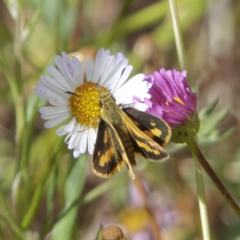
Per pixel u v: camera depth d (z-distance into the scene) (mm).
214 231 260
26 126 209
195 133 184
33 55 276
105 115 185
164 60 274
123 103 189
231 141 285
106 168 184
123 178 255
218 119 215
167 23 281
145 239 259
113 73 192
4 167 281
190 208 258
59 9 271
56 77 190
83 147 190
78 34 283
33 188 239
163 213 261
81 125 191
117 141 183
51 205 206
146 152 181
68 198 206
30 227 208
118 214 268
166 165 267
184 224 259
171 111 182
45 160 256
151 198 263
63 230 204
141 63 263
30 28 207
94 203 274
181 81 184
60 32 272
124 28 278
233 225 259
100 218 271
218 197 265
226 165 271
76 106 190
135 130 180
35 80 273
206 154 280
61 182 234
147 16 277
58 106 190
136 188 255
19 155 210
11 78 207
